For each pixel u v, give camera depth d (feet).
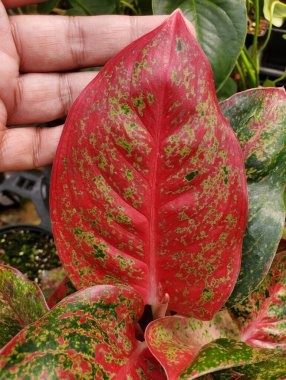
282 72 0.67
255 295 0.40
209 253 0.32
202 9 0.45
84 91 0.29
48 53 0.47
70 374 0.28
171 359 0.30
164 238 0.32
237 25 0.45
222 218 0.31
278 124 0.35
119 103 0.29
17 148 0.47
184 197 0.31
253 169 0.36
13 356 0.27
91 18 0.45
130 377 0.31
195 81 0.28
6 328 0.36
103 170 0.31
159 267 0.33
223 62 0.45
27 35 0.46
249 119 0.36
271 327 0.39
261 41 0.66
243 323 0.39
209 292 0.33
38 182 0.67
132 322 0.33
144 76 0.28
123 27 0.45
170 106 0.28
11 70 0.47
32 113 0.49
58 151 0.31
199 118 0.29
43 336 0.28
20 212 0.71
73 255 0.33
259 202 0.35
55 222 0.32
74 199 0.32
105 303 0.31
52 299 0.39
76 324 0.29
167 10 0.46
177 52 0.28
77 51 0.47
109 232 0.32
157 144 0.29
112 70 0.29
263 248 0.35
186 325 0.35
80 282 0.34
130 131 0.29
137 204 0.31
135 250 0.33
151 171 0.30
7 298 0.37
